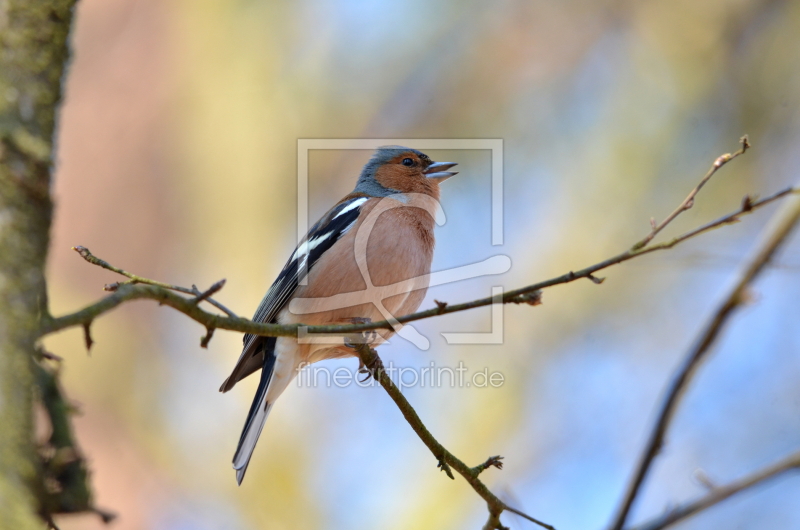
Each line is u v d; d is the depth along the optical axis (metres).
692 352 3.98
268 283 12.16
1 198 2.76
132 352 11.58
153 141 12.54
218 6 12.95
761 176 12.20
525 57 13.49
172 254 12.24
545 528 5.86
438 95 13.40
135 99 12.61
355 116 13.13
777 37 12.73
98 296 11.98
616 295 11.66
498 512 5.96
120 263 12.12
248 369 7.50
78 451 2.94
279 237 12.46
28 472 2.66
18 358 2.71
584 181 12.62
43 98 2.90
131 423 11.27
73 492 2.90
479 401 11.02
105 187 12.30
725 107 12.72
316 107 13.02
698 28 13.02
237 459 6.85
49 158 2.86
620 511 3.77
